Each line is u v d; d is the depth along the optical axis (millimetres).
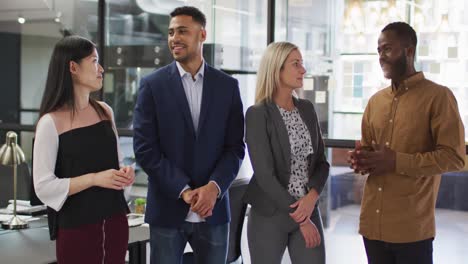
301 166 3012
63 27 5520
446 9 3865
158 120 2924
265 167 2936
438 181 2893
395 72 2842
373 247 2914
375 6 4070
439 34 3904
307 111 3098
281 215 2986
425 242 2830
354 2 4129
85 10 5348
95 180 2555
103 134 2668
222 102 2994
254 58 4488
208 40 4691
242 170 4309
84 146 2596
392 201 2816
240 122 3078
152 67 5113
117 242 2689
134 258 3176
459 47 3857
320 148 3143
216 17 4648
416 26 3959
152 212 2938
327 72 4242
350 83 4168
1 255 2959
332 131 4258
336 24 4199
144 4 5082
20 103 5785
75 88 2625
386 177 2836
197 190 2834
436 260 4184
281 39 4402
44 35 5672
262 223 3006
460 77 3855
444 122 2725
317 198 2998
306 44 4312
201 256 3014
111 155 2691
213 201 2842
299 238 3021
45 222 3680
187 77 2979
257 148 2959
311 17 4277
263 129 2971
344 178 4348
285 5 4363
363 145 3000
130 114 5176
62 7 5488
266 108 3002
